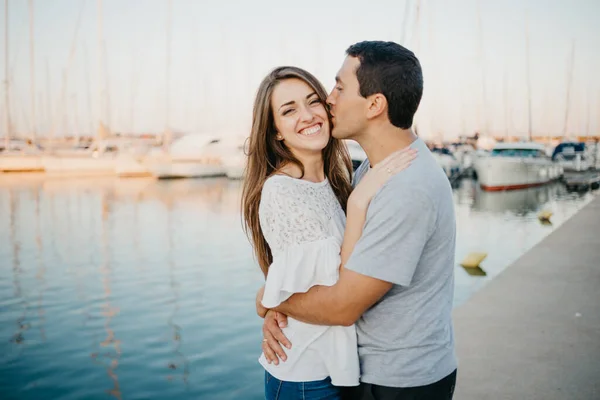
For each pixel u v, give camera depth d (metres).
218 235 14.88
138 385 5.49
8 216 19.22
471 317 4.19
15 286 9.57
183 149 39.97
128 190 29.11
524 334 3.82
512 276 5.36
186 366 5.89
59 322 7.51
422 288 1.83
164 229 16.08
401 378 1.82
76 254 12.43
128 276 10.16
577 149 35.75
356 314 1.79
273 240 1.94
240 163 37.38
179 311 7.84
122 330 7.10
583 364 3.32
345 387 2.00
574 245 6.82
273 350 2.03
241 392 5.28
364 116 1.91
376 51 1.87
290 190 1.97
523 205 22.91
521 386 3.06
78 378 5.66
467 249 12.73
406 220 1.72
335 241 1.88
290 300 1.91
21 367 5.98
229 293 8.74
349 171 2.47
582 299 4.55
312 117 2.14
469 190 29.28
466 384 3.10
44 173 37.69
